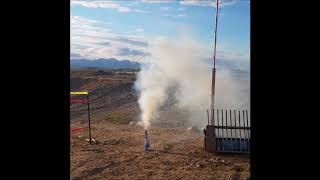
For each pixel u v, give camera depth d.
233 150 11.61
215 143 11.66
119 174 9.22
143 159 10.80
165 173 9.34
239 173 9.39
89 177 8.91
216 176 9.11
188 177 9.03
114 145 12.87
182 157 11.09
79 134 15.08
